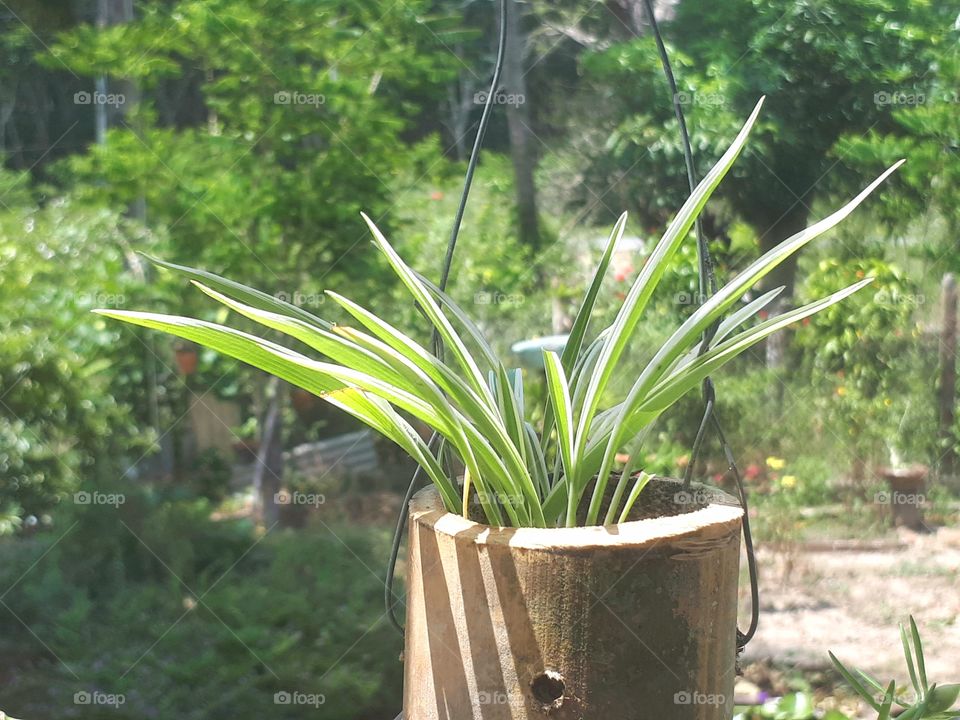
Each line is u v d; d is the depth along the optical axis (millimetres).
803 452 3635
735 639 1086
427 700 1058
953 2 3553
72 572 2924
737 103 3516
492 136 3479
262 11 3156
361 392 1030
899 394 3713
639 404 1025
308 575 2900
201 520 3043
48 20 3172
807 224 3633
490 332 3359
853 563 3355
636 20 3574
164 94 3305
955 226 3684
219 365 3291
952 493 3713
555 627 963
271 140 3246
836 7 3504
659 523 1014
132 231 3238
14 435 3066
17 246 3135
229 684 2633
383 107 3320
